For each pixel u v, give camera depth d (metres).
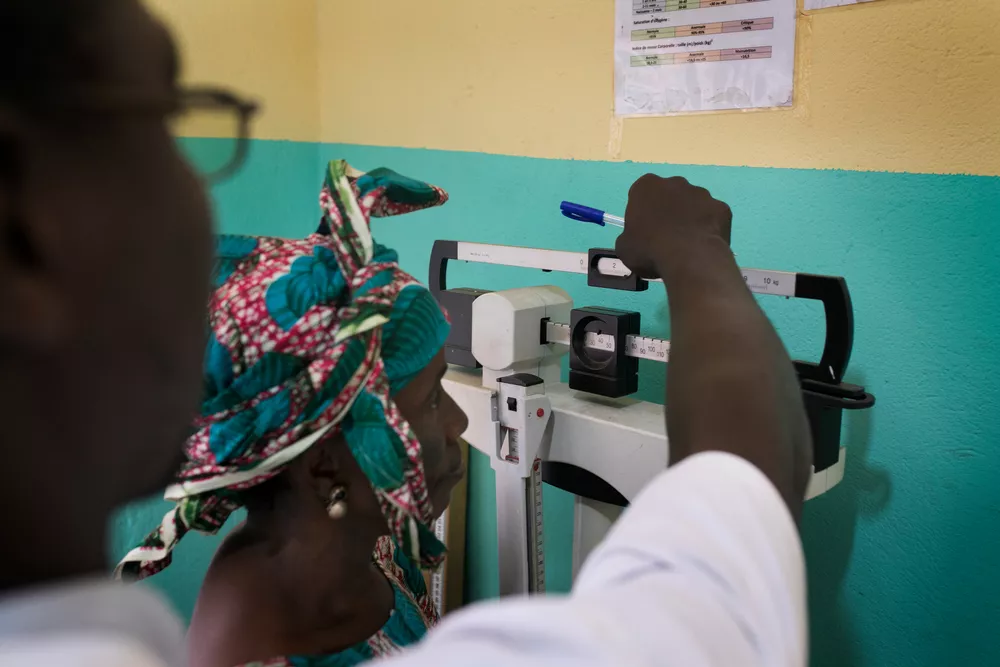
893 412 1.08
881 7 1.01
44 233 0.25
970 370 1.00
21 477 0.27
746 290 0.56
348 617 0.70
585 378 1.11
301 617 0.67
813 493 0.96
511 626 0.32
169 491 0.63
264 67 1.79
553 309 1.17
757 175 1.16
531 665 0.31
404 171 1.72
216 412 0.60
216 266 0.62
